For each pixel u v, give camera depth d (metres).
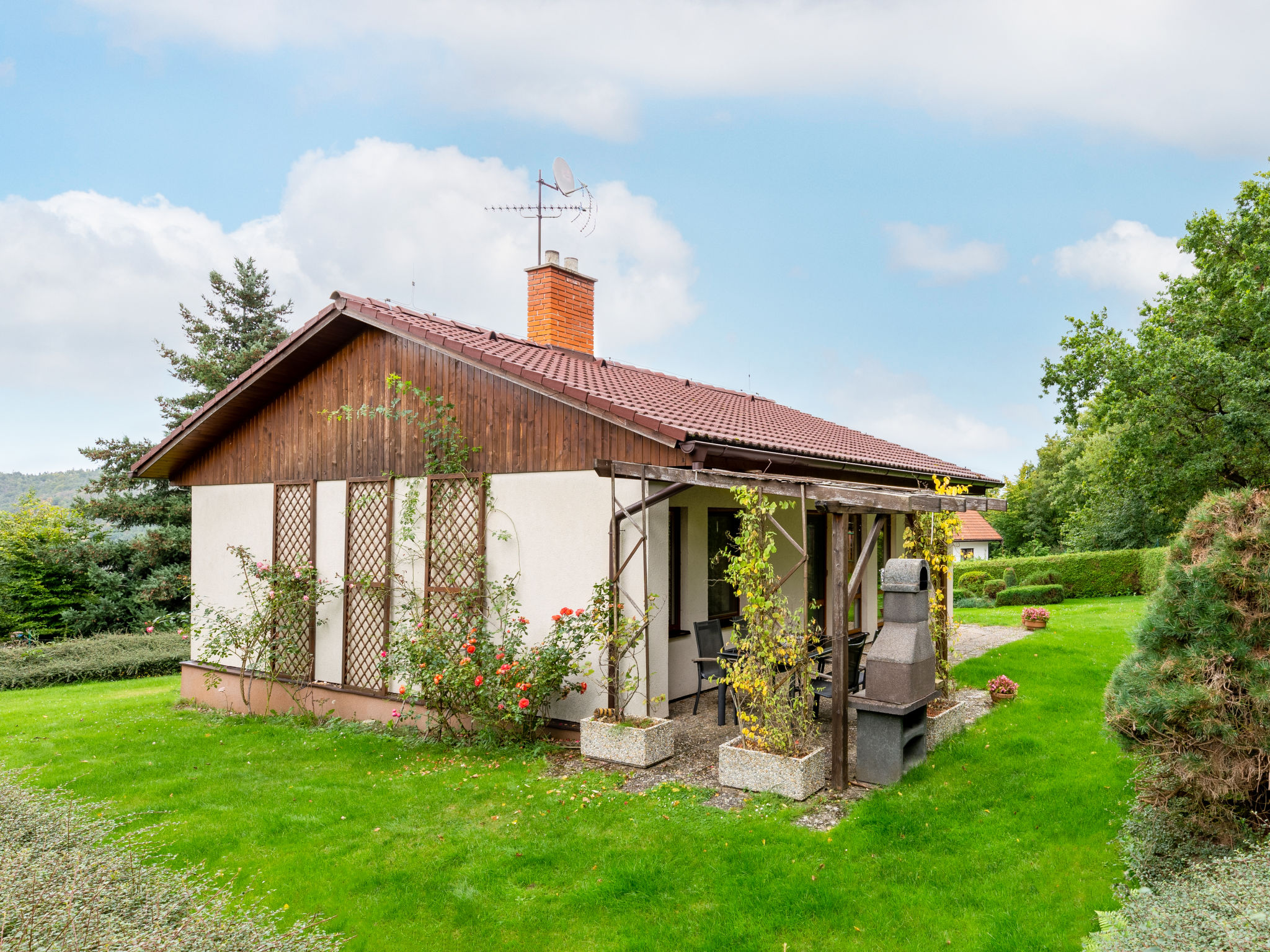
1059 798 5.32
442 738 7.80
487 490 8.04
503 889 4.47
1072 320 22.11
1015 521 46.03
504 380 7.95
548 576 7.54
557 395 7.18
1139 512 29.27
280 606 9.59
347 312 8.90
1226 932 2.87
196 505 11.34
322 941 3.74
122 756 7.79
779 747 5.71
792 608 11.12
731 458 7.12
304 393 9.96
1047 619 14.55
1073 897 4.04
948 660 7.49
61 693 13.68
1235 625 4.04
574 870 4.66
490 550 8.01
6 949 3.07
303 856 5.04
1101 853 4.51
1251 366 17.69
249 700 10.13
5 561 18.89
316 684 9.45
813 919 3.98
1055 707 7.86
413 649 7.85
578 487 7.35
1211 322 19.36
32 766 7.39
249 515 10.56
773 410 13.45
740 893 4.25
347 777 6.79
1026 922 3.83
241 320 24.48
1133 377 19.28
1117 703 4.44
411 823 5.49
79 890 3.58
